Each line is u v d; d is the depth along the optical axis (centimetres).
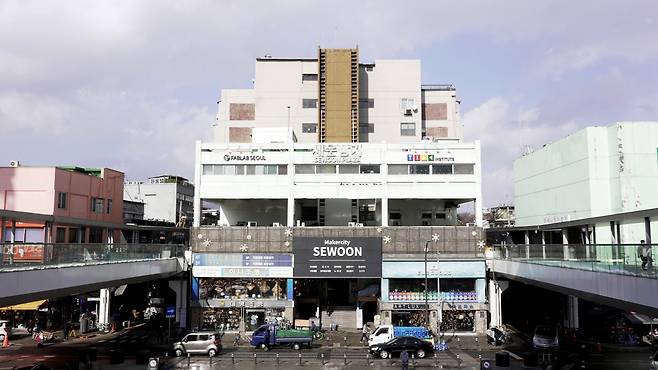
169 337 4506
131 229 5625
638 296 2230
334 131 6500
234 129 6981
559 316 5391
